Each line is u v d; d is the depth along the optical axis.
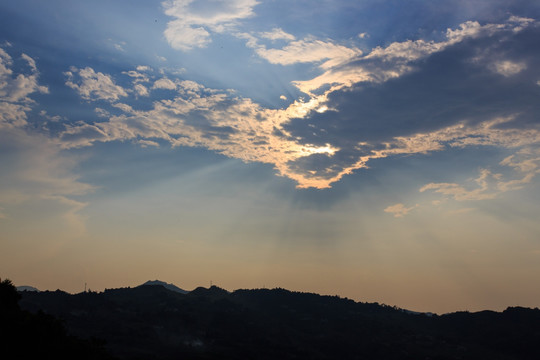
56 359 135.50
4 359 126.12
